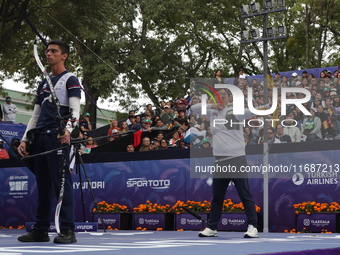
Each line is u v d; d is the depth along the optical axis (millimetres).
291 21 26734
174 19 27531
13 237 6527
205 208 9641
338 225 8453
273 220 9148
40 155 4512
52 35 18609
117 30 24359
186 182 10062
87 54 24406
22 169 11820
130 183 10648
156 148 12734
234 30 28703
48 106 4520
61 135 4293
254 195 9312
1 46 16469
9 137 14320
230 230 9266
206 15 28500
